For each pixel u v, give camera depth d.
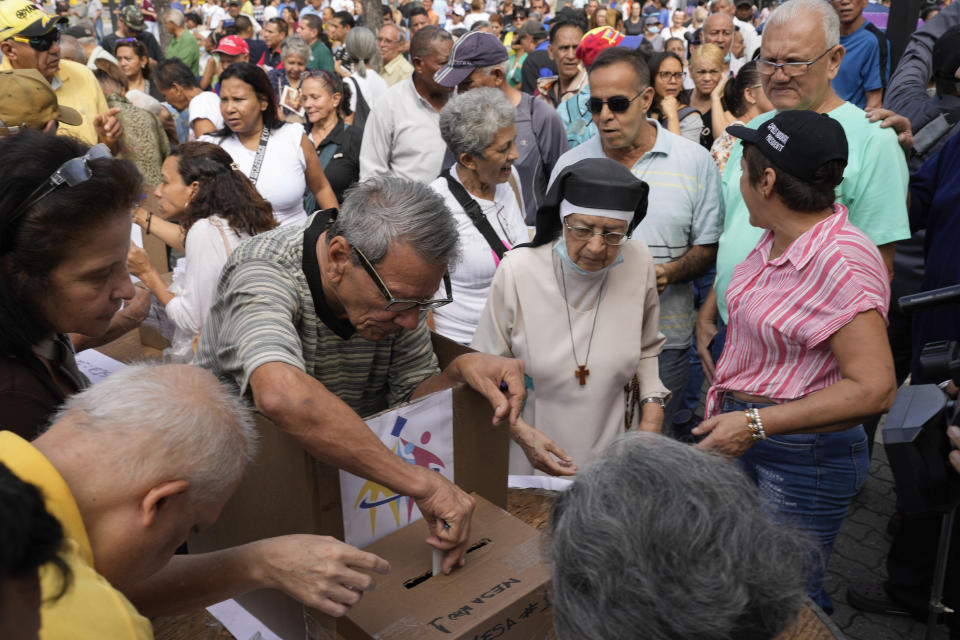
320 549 1.14
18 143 1.14
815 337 1.83
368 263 1.37
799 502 2.11
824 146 1.79
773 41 2.56
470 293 2.64
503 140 2.50
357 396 1.71
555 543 0.86
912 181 2.77
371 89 6.14
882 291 1.79
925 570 2.76
